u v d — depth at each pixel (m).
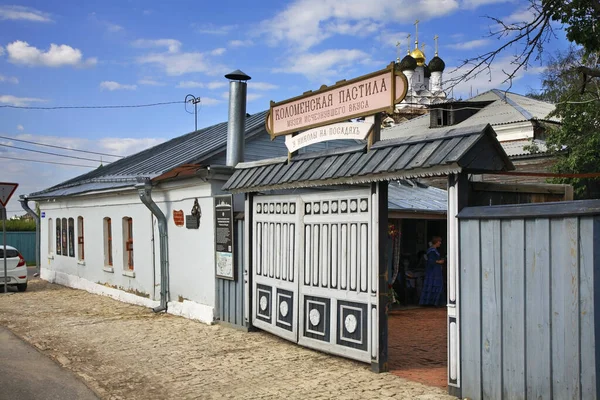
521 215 5.24
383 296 7.00
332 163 7.62
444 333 9.90
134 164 17.30
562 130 14.68
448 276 6.03
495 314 5.50
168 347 8.77
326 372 7.08
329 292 7.75
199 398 6.26
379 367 6.97
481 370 5.64
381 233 6.99
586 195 14.77
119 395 6.48
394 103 6.91
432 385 6.43
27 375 7.38
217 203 10.41
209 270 10.72
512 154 18.31
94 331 10.23
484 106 25.27
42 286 18.73
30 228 35.00
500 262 5.47
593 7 9.48
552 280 5.02
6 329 10.71
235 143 11.47
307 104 8.42
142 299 13.41
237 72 11.44
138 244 13.73
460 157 5.62
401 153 6.53
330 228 7.77
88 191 15.61
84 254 17.31
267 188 8.72
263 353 8.20
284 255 8.73
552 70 15.27
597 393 4.66
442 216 12.91
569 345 4.86
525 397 5.21
